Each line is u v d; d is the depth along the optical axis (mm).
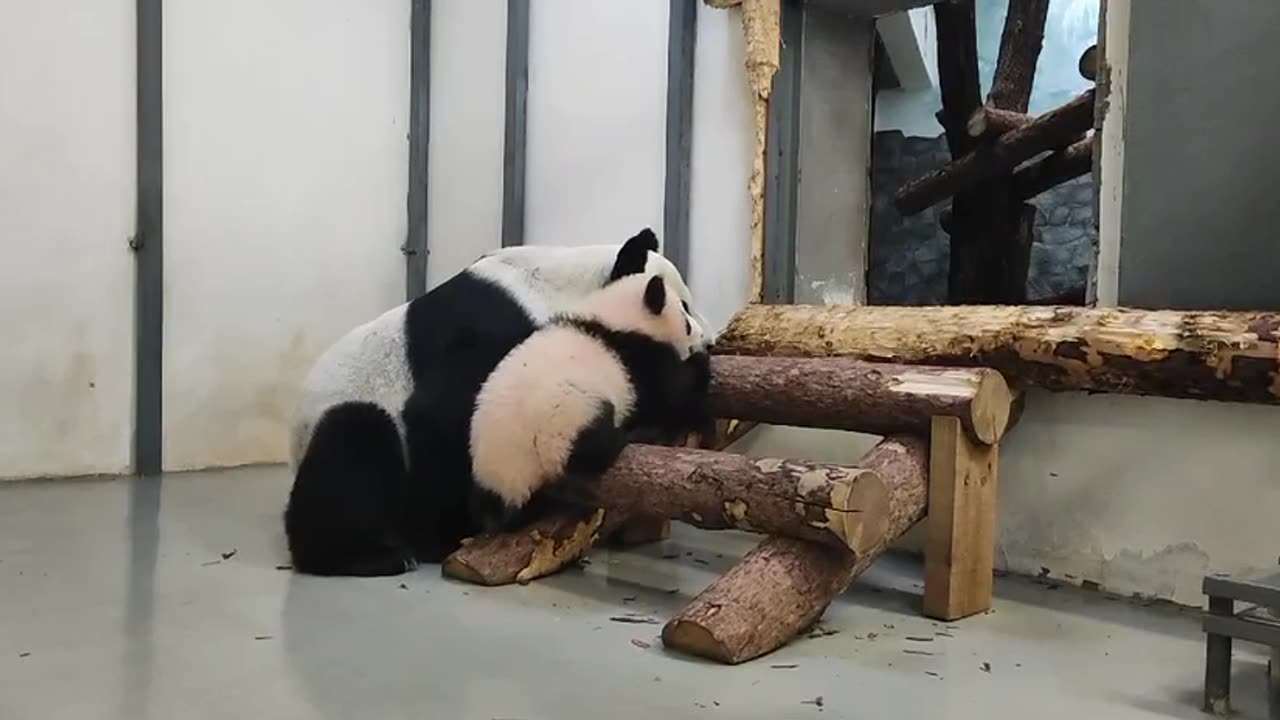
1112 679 2207
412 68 5414
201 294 4730
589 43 4742
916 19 6078
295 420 3219
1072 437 3006
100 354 4445
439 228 5488
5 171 4180
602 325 2957
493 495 2912
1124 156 2975
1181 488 2793
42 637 2283
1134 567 2885
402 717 1862
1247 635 1968
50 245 4301
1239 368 2482
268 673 2080
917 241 6539
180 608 2537
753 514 2506
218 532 3414
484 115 5258
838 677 2170
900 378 2797
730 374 3135
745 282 4121
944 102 5242
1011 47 5246
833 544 2416
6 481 4230
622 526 3428
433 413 2957
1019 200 5289
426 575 2939
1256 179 2711
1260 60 2699
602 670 2154
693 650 2273
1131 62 2945
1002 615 2699
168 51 4590
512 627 2447
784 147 4148
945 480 2643
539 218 5008
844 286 4520
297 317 5055
